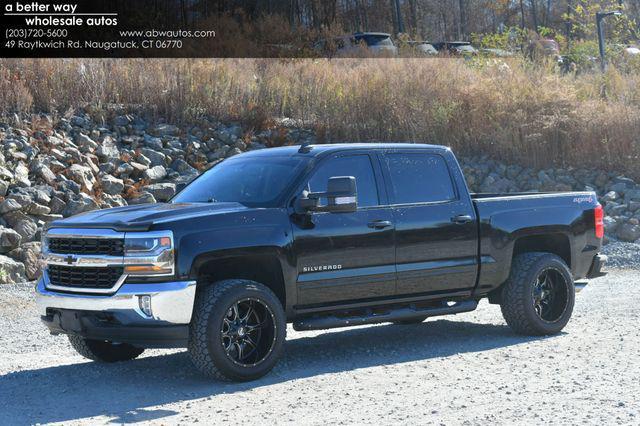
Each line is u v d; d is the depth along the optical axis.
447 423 6.61
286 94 24.30
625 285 14.78
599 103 24.97
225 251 8.18
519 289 10.22
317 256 8.79
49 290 8.52
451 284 9.80
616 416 6.71
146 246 7.92
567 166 23.64
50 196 17.42
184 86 22.81
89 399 7.71
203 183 9.60
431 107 23.78
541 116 23.88
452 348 9.84
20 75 21.30
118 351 9.42
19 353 10.10
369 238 9.12
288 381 8.27
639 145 23.33
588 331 10.66
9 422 7.00
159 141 21.19
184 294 7.93
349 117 23.53
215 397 7.65
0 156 17.97
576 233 10.78
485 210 10.05
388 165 9.53
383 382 8.13
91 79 22.19
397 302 9.48
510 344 9.98
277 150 9.73
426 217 9.56
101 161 19.89
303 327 8.80
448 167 9.95
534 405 7.11
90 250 8.23
